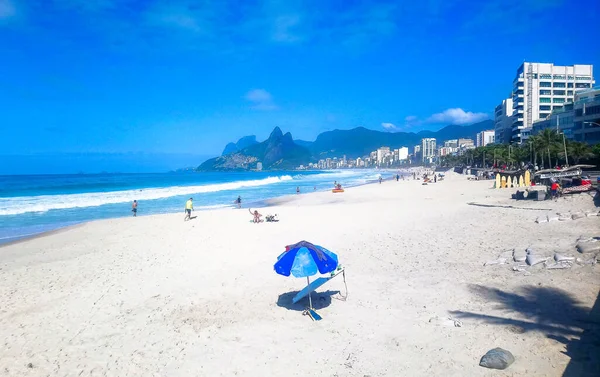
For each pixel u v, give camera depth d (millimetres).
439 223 22766
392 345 8320
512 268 12711
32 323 10562
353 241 19312
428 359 7629
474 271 12891
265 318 10266
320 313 10406
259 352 8406
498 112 164250
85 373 7863
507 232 18375
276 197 54062
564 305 9461
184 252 18969
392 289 11828
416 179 101938
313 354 8180
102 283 14156
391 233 20656
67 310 11477
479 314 9484
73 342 9320
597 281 10625
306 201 46094
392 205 35500
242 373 7578
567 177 35656
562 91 125562
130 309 11367
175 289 13031
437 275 12820
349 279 13148
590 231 16172
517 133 131000
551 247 14148
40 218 34969
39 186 92875
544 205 26078
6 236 25516
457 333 8594
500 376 6812
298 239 20828
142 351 8711
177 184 104938
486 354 7367
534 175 42219
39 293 13188
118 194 62406
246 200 51188
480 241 17094
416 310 10094
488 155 119938
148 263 17000
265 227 25547
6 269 16703
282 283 13250
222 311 10891
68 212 39438
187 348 8758
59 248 21266
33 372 7965
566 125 94812
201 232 24734
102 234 25344
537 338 8047
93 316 10945
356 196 49688
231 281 13672
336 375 7312
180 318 10508
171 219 31172
